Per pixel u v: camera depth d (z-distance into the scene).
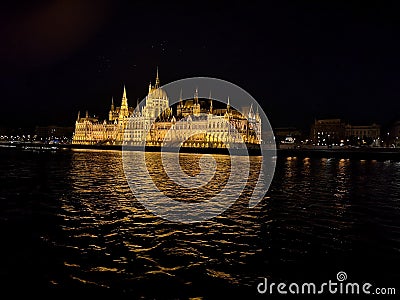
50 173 69.38
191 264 18.66
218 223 27.64
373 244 22.00
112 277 16.91
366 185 53.84
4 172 70.38
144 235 23.92
